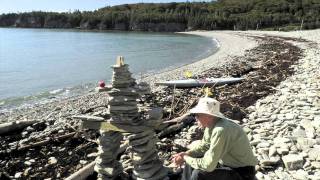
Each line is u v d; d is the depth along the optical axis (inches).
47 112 666.8
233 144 234.2
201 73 938.1
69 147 410.0
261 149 359.3
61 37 3767.2
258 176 311.1
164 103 596.1
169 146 386.9
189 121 459.5
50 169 358.3
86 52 2055.9
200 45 2459.4
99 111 583.8
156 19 5782.5
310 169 319.6
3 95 905.5
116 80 281.7
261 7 5969.5
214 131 231.5
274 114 483.8
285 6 5639.8
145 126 281.1
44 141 418.3
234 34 3602.4
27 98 866.8
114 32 5147.6
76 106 696.4
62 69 1389.0
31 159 381.4
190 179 249.1
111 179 296.2
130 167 323.9
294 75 781.9
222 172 239.8
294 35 2699.3
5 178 339.6
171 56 1738.4
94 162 337.7
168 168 317.7
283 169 324.5
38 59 1747.0
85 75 1227.2
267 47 1679.4
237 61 1168.2
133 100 284.7
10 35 4259.4
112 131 296.5
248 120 470.0
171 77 972.6
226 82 741.3
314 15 5068.9
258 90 648.4
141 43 2753.4
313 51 1294.3
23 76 1223.5
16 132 472.1
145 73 1178.0
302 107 508.4
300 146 362.6
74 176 317.7
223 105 538.3
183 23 5782.5
